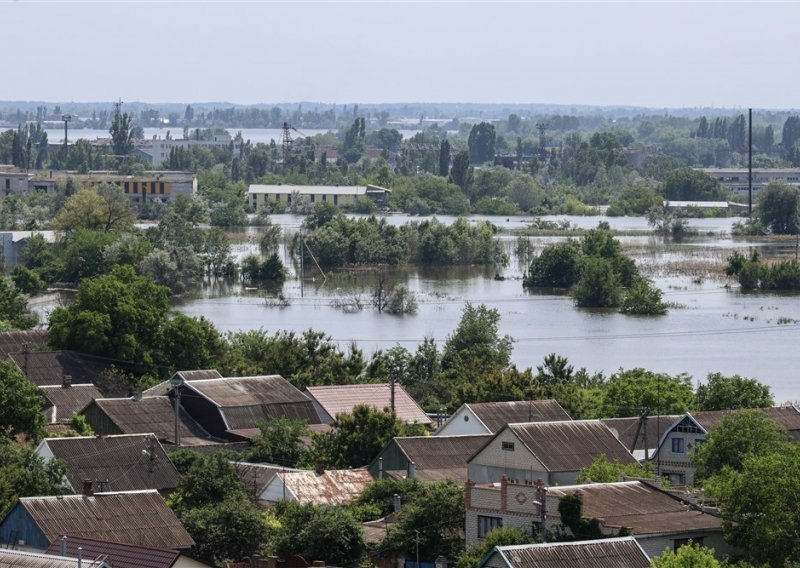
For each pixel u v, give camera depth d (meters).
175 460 99.19
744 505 72.50
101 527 77.06
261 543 81.81
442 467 100.31
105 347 136.25
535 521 76.19
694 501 78.12
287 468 101.38
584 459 92.69
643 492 78.81
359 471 99.94
